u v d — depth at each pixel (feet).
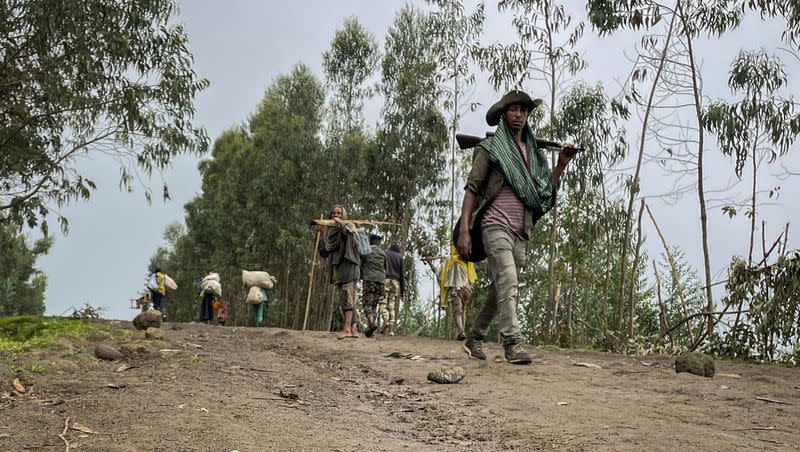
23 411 12.34
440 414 14.69
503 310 21.29
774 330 32.48
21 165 50.70
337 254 36.83
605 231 57.41
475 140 22.07
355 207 103.71
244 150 142.31
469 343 23.18
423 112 90.63
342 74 107.24
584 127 59.06
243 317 148.05
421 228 91.86
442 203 91.30
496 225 21.03
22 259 191.62
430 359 24.00
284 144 115.55
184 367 18.47
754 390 17.43
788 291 31.96
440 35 84.64
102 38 47.47
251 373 18.65
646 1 51.42
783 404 15.71
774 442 12.17
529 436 12.58
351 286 36.83
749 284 33.50
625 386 17.76
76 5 45.57
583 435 12.48
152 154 51.70
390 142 90.53
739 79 50.31
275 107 125.90
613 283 60.80
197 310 178.09
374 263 39.06
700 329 40.93
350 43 106.63
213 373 17.71
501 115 21.52
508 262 21.01
